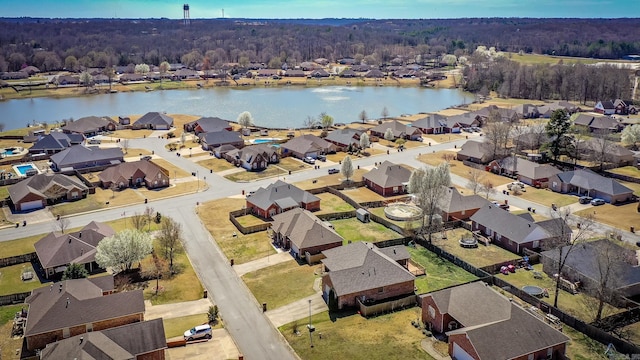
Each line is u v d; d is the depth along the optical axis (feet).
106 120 615.57
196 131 593.42
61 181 383.45
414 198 373.61
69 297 208.44
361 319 218.38
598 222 330.95
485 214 319.27
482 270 260.01
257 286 248.11
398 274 238.07
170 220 295.07
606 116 650.43
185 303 232.73
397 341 200.75
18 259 273.13
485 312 197.57
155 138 577.43
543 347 180.86
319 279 254.47
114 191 396.16
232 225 326.85
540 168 415.44
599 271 227.20
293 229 292.81
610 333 204.03
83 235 278.05
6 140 557.33
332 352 193.88
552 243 282.77
